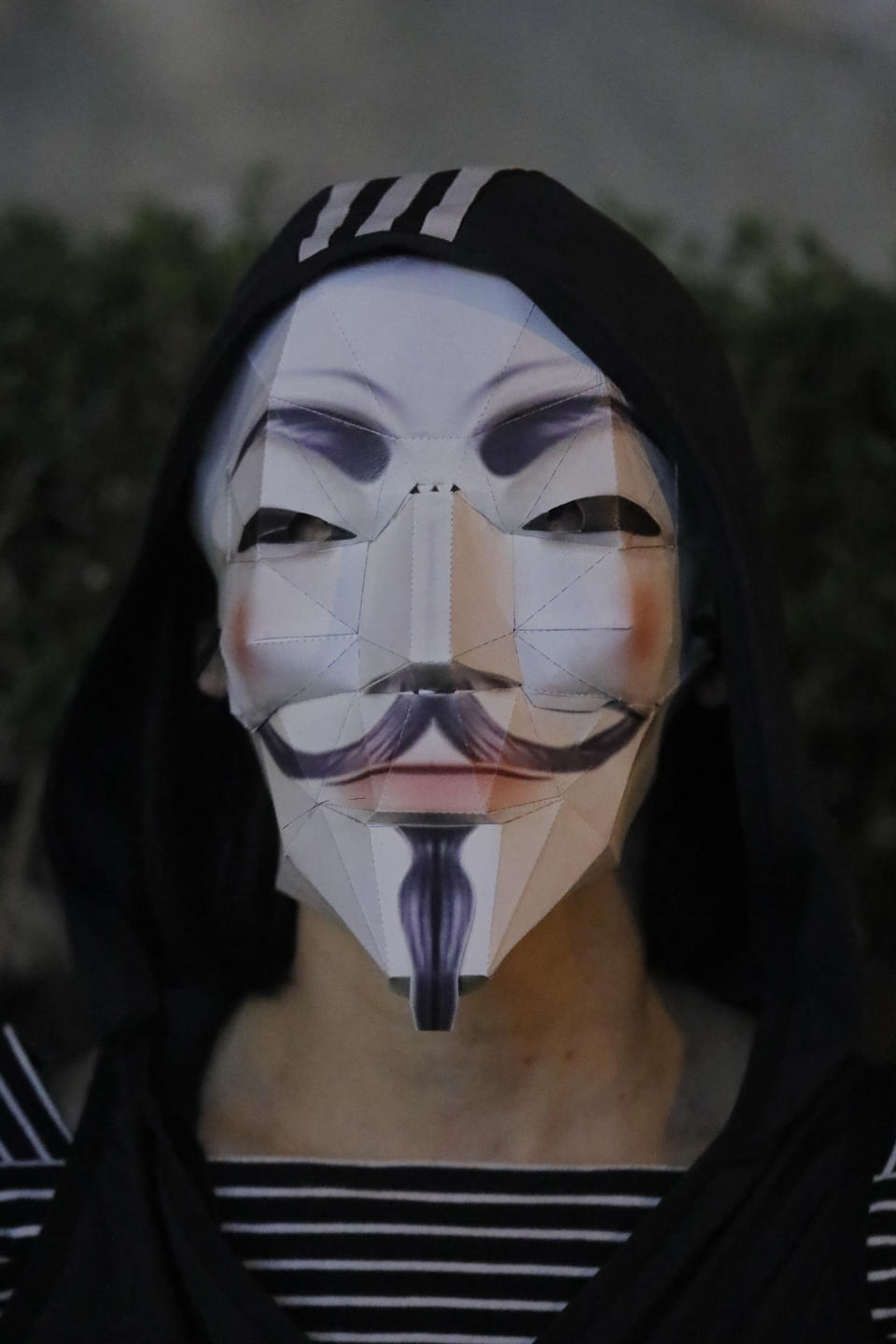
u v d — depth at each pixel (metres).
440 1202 1.28
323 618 1.25
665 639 1.29
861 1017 1.26
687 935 1.45
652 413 1.29
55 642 2.31
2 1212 1.31
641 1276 1.19
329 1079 1.33
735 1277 1.21
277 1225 1.28
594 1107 1.32
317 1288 1.25
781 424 2.22
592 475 1.27
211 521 1.36
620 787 1.27
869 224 3.29
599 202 2.62
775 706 1.28
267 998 1.41
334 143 3.32
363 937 1.20
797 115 3.33
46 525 2.32
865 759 2.22
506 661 1.23
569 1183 1.28
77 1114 1.36
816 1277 1.21
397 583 1.22
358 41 3.34
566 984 1.31
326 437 1.28
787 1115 1.25
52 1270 1.26
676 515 1.32
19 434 2.29
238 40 3.33
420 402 1.27
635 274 1.34
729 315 2.30
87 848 1.44
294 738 1.26
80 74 3.32
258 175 2.83
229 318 1.35
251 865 1.44
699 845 1.44
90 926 1.42
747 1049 1.39
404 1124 1.31
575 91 3.34
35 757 2.32
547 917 1.29
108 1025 1.38
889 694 2.21
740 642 1.27
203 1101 1.36
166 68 3.33
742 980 1.42
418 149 3.32
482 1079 1.30
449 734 1.20
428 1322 1.24
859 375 2.22
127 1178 1.27
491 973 1.18
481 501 1.26
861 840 2.21
